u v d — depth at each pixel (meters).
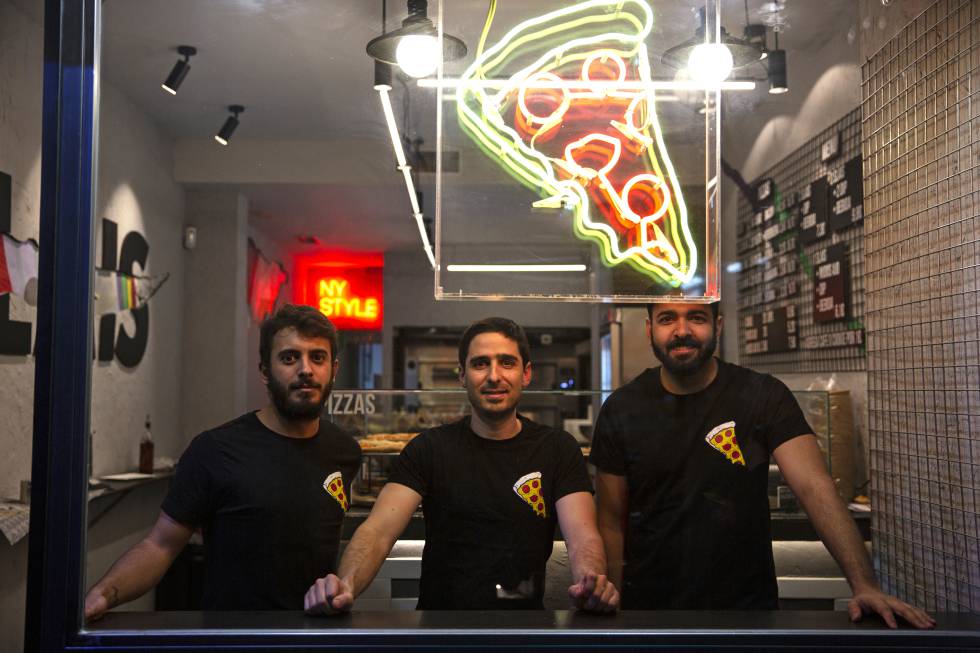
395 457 1.72
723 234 2.72
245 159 1.74
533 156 1.63
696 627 1.20
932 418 1.60
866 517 1.74
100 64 1.22
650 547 1.55
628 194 1.63
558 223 1.63
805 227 2.32
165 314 1.76
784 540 1.59
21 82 2.15
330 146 1.70
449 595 1.45
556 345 2.06
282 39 1.51
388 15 1.55
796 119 2.00
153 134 1.65
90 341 1.18
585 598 1.31
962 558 1.50
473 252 1.64
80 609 1.14
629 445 1.61
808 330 2.44
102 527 1.32
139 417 1.65
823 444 1.87
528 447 1.58
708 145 1.62
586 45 1.61
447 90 1.62
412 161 1.68
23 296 2.35
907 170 1.67
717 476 1.58
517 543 1.49
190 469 1.45
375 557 1.45
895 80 1.67
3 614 1.78
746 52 1.68
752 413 1.62
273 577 1.40
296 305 1.54
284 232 1.90
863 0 1.64
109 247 1.52
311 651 1.14
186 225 1.79
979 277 1.47
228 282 1.83
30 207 2.31
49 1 1.20
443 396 1.98
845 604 1.48
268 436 1.49
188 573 1.39
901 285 1.70
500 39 1.60
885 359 1.75
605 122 1.62
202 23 1.48
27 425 2.22
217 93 1.62
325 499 1.47
